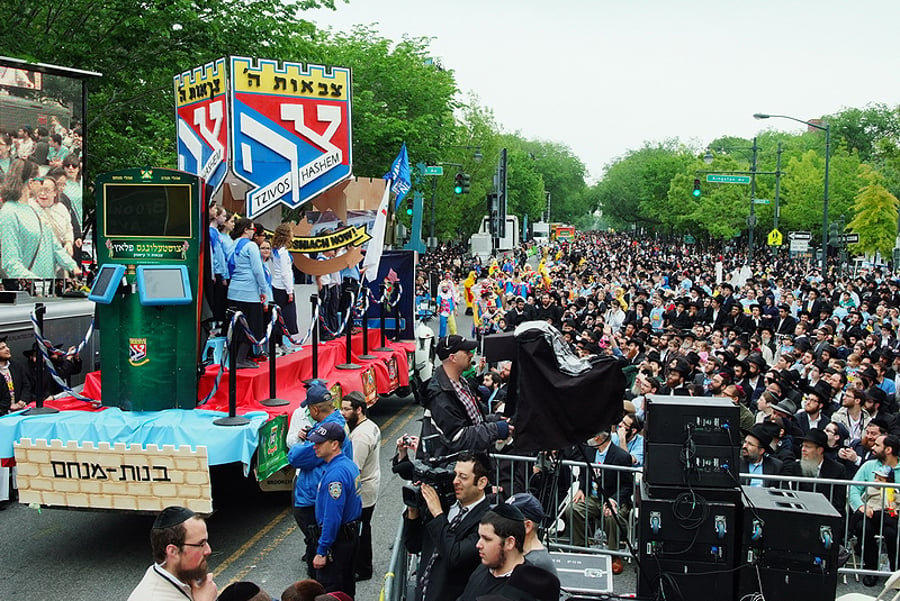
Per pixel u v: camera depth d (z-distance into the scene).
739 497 6.92
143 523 10.55
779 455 9.83
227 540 10.02
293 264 13.59
